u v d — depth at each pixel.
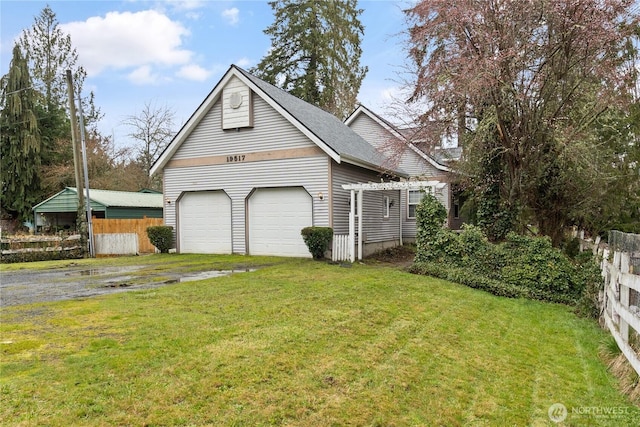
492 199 11.52
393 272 10.52
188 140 15.38
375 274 10.12
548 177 11.16
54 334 5.00
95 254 16.92
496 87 9.33
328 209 12.96
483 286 9.29
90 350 4.45
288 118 13.23
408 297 7.82
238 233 14.54
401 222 18.78
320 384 3.87
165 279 9.52
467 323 6.49
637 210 12.13
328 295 7.55
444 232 10.55
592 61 9.12
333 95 27.97
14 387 3.48
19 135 24.80
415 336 5.57
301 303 6.87
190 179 15.38
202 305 6.63
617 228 12.13
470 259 10.05
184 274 10.31
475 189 11.95
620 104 9.46
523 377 4.60
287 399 3.54
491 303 8.05
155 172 15.85
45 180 25.34
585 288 8.30
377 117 20.08
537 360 5.17
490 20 9.29
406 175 17.17
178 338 4.88
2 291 8.11
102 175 29.12
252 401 3.46
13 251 14.80
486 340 5.77
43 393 3.40
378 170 15.34
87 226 16.72
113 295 7.46
